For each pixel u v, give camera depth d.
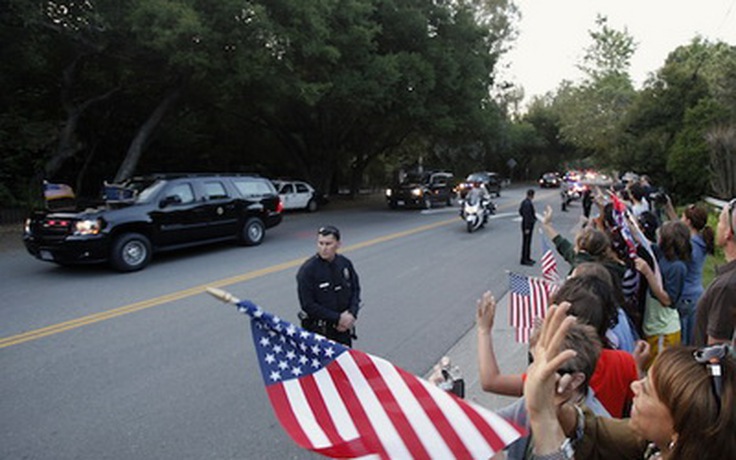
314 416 2.01
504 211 23.88
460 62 26.12
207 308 7.71
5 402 4.72
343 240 14.42
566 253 5.14
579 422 1.91
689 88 22.34
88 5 15.88
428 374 5.46
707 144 16.19
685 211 4.72
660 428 1.66
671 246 4.23
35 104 20.38
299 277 4.43
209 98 21.62
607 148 32.59
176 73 18.47
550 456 1.52
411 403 1.92
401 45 24.69
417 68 23.14
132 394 4.90
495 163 63.06
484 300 2.38
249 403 4.74
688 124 19.50
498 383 2.27
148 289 8.86
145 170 25.30
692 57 30.23
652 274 4.02
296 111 26.20
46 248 9.87
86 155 22.55
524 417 1.96
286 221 19.48
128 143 23.80
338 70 20.83
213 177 12.66
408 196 24.39
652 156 21.55
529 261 11.36
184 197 11.72
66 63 18.98
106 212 10.13
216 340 6.36
